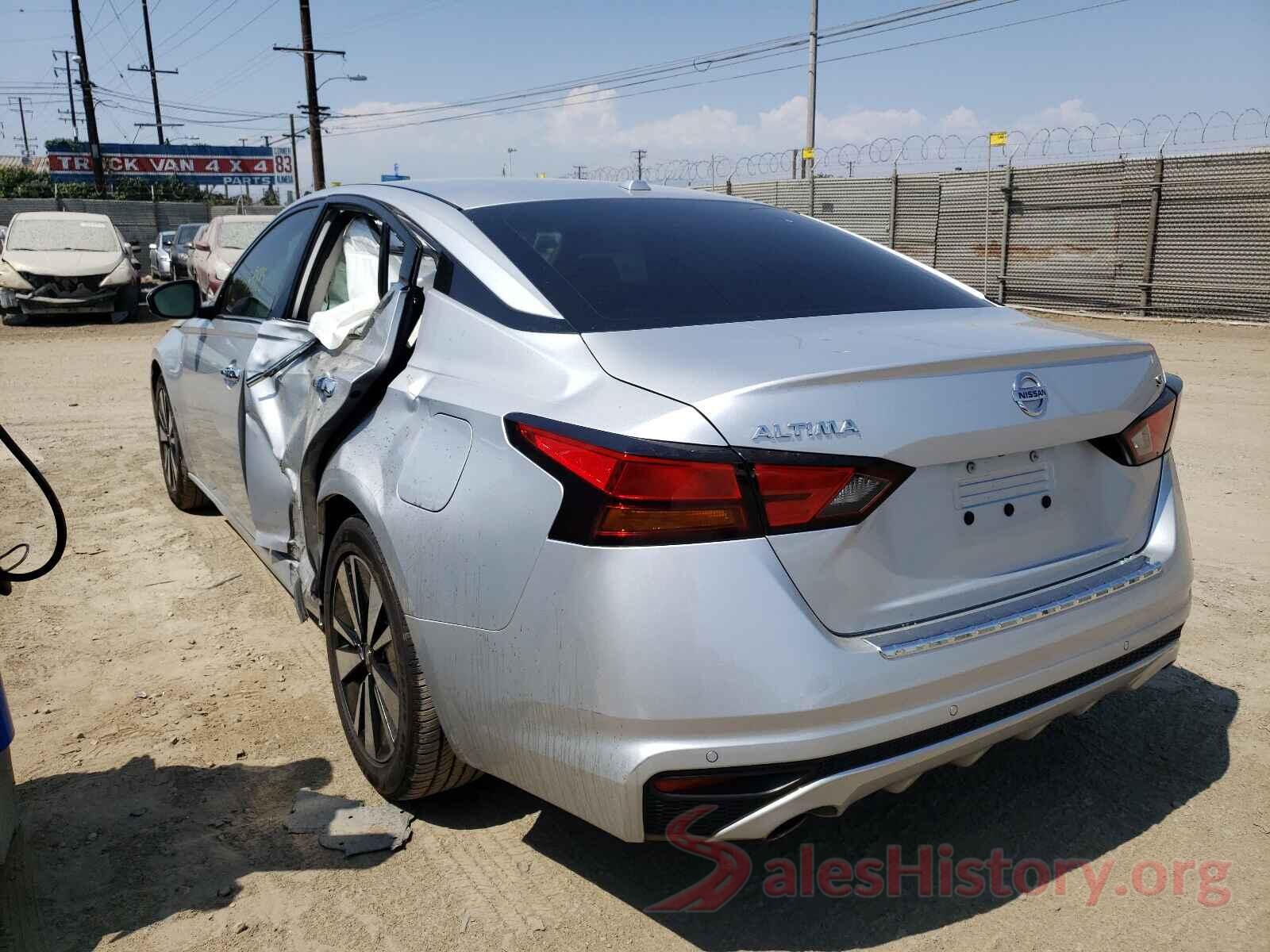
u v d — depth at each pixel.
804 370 2.10
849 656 2.01
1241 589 4.29
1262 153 13.62
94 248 15.88
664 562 1.97
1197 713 3.27
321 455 2.84
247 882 2.51
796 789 2.01
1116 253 15.61
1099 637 2.35
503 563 2.17
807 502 2.00
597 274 2.62
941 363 2.16
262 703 3.40
